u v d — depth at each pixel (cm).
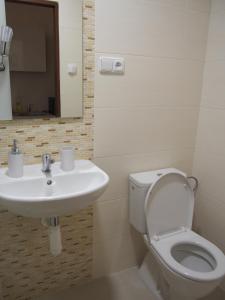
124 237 178
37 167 135
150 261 176
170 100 167
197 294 132
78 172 130
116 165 161
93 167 139
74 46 133
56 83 134
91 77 140
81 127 145
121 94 150
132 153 164
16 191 118
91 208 161
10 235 144
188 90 171
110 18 137
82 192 106
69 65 134
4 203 104
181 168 186
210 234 181
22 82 128
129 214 170
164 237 159
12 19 120
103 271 179
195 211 193
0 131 128
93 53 138
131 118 157
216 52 162
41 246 153
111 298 161
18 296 156
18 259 150
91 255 171
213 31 163
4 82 124
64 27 129
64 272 165
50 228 128
